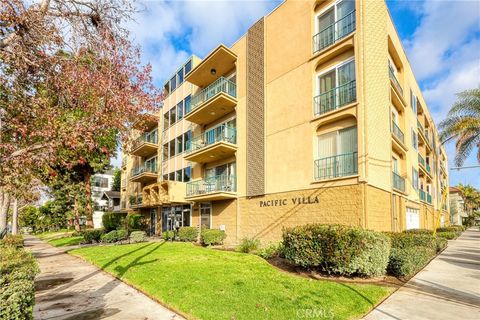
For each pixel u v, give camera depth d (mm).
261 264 10547
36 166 7094
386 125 14086
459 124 18922
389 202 13648
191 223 22844
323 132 14117
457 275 9031
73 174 32750
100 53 7551
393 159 16828
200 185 22188
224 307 5742
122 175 39594
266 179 16609
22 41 6078
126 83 8398
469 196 62156
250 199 17609
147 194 28125
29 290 3760
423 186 26391
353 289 7086
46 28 6367
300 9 15938
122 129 9039
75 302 6641
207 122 23312
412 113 20875
